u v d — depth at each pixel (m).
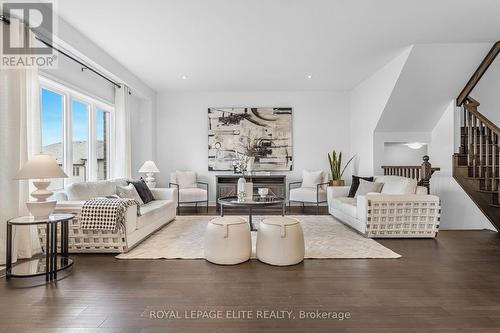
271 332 1.81
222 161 7.05
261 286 2.48
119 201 3.36
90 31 3.82
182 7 3.25
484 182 4.64
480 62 4.63
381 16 3.52
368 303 2.18
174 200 5.25
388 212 4.00
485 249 3.55
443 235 4.26
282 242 2.96
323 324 1.90
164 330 1.83
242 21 3.60
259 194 4.66
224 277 2.68
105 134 5.65
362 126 6.38
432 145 5.88
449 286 2.48
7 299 2.25
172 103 7.10
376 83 5.67
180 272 2.81
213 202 7.10
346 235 4.15
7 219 2.97
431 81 4.93
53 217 2.80
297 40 4.17
